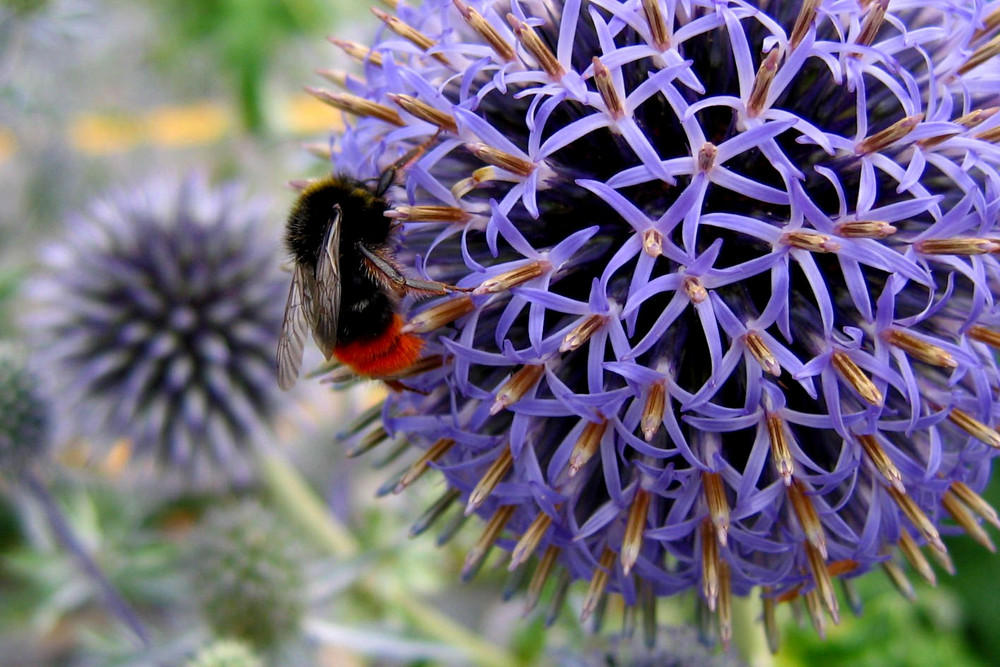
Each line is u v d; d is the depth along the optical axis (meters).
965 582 0.17
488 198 0.10
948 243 0.10
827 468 0.10
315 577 0.15
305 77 0.20
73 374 0.16
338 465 0.17
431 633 0.15
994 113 0.10
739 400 0.10
